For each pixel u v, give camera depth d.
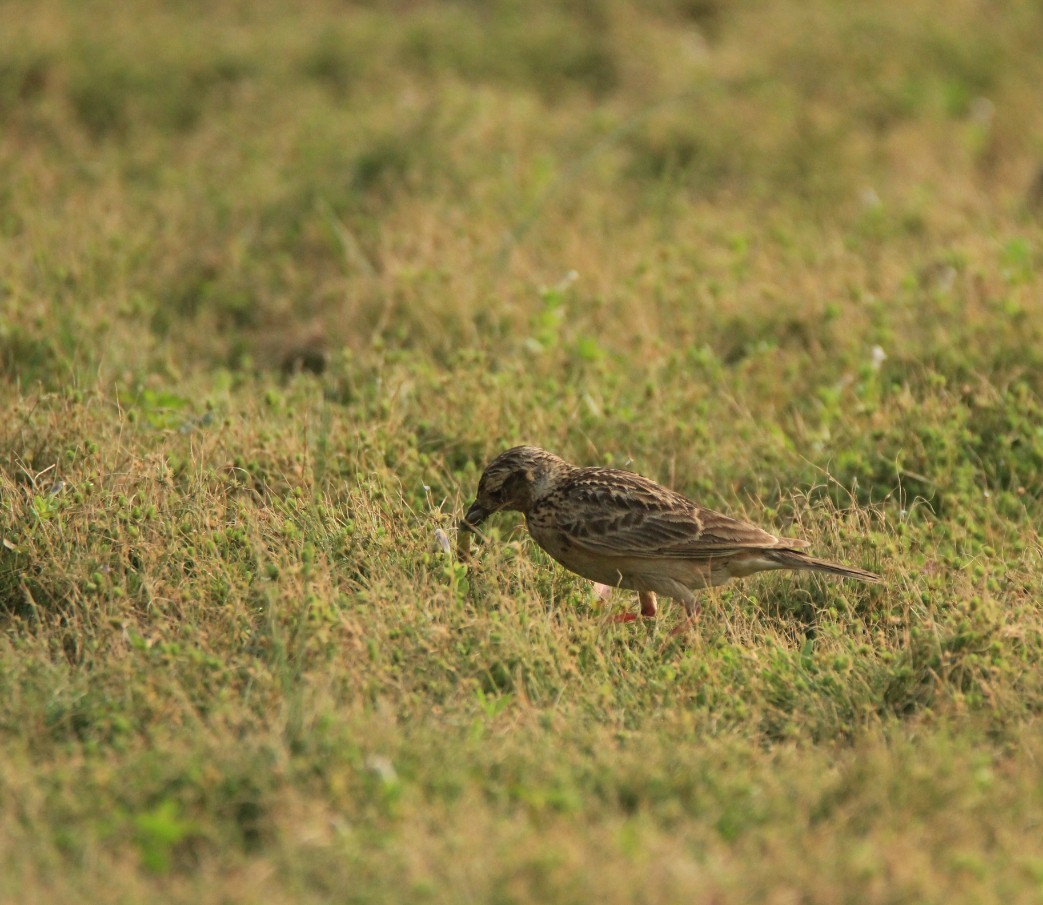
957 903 6.89
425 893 6.80
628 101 22.66
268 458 11.73
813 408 13.73
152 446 11.97
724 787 7.86
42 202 18.25
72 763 7.91
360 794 7.60
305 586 9.70
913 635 9.68
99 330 14.72
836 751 8.70
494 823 7.41
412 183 18.56
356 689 8.80
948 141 21.08
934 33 24.52
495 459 10.91
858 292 15.40
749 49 24.00
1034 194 19.14
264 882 6.95
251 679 8.85
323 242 17.23
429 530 10.95
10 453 11.55
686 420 13.15
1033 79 23.42
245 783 7.66
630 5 26.02
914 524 11.66
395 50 24.55
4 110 21.58
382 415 12.84
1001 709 8.79
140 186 19.55
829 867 7.12
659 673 9.48
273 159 20.00
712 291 15.83
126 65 22.81
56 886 6.84
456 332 14.88
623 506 10.35
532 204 18.27
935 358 14.02
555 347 14.33
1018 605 9.95
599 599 10.84
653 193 19.45
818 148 20.72
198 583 9.95
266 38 24.56
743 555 10.27
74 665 9.35
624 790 7.88
